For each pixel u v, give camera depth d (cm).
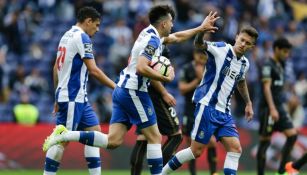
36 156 4806
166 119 2958
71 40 2694
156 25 2620
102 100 5344
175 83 5953
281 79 3597
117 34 6462
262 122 3628
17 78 5909
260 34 6638
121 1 6944
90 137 2606
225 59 2712
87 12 2767
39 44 6538
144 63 2495
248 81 5822
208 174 4522
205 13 6569
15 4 6881
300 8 7456
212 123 2731
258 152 3656
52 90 5941
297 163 3388
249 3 7181
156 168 2631
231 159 2739
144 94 2611
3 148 4781
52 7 7006
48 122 5731
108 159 4812
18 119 5322
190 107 3534
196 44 2702
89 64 2681
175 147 2983
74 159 4734
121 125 2648
